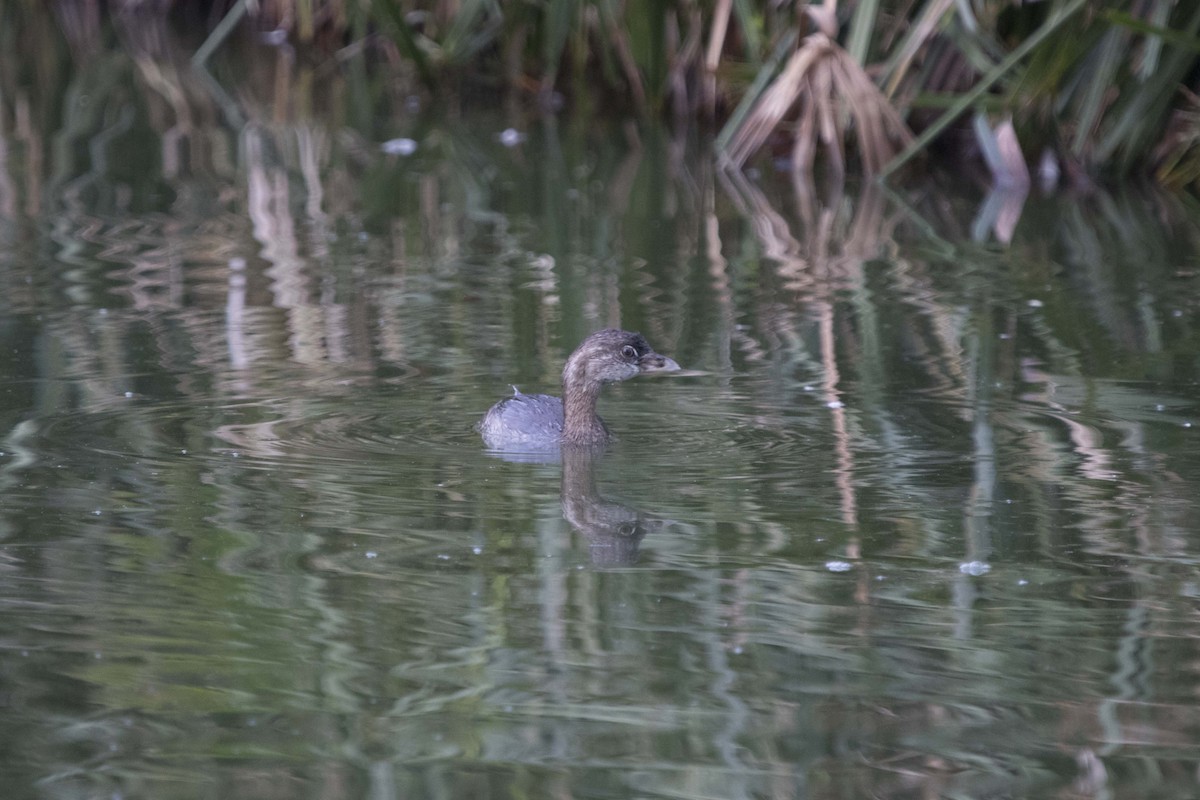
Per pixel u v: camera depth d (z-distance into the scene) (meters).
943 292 16.98
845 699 8.03
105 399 12.85
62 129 27.02
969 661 8.45
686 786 7.21
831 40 23.61
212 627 8.77
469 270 17.84
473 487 11.13
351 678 8.22
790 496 10.95
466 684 8.19
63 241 18.98
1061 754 7.51
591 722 7.79
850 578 9.53
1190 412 12.66
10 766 7.34
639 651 8.55
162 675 8.21
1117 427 12.31
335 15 33.16
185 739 7.59
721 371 13.98
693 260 18.56
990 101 22.88
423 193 22.61
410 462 11.60
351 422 12.48
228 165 24.45
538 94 29.89
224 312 15.77
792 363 14.20
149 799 7.05
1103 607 9.09
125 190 22.34
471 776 7.29
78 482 10.97
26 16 37.78
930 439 12.11
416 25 31.31
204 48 32.84
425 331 15.17
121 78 31.70
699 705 7.97
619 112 29.31
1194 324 15.45
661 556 9.87
